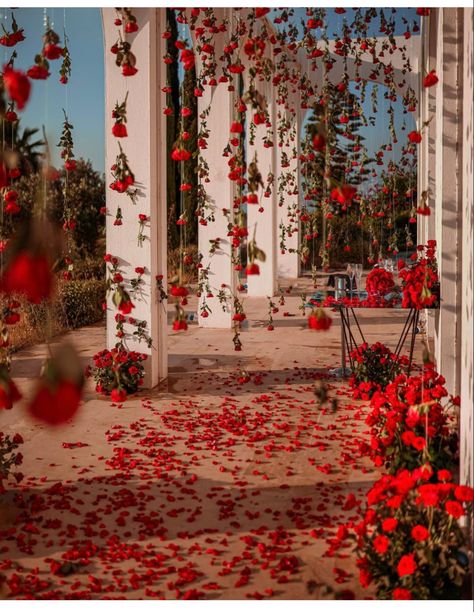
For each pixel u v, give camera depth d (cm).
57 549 324
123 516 361
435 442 392
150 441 485
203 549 320
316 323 258
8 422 538
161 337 670
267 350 828
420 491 265
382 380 599
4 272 107
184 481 411
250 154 1295
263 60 413
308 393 617
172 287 244
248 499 381
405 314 1115
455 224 511
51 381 98
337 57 1447
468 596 266
